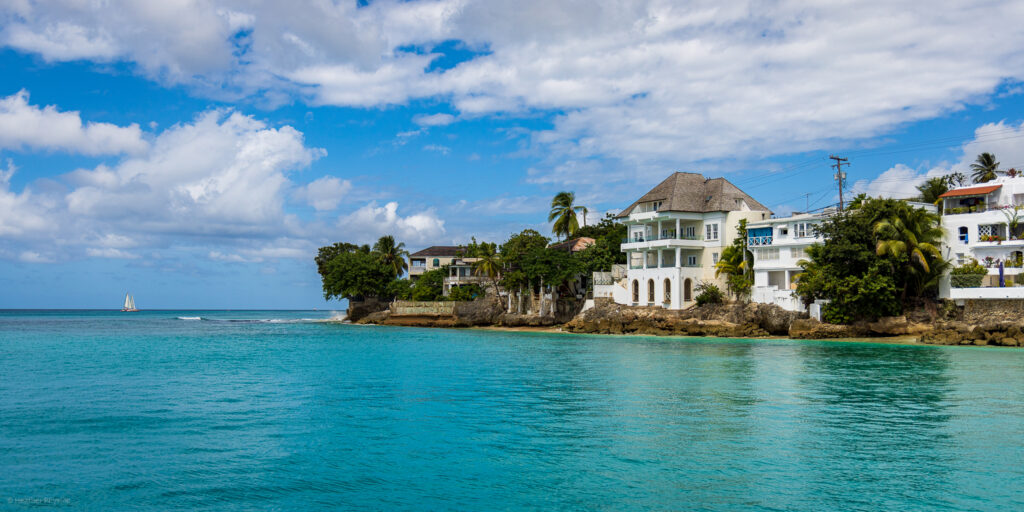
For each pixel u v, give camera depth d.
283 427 27.36
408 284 149.88
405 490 19.34
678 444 24.30
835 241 75.56
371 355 61.03
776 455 22.86
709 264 96.56
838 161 87.69
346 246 161.25
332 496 18.86
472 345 74.19
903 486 19.62
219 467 21.59
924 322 73.12
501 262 120.81
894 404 32.31
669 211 96.62
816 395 35.00
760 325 83.00
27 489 19.42
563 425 27.53
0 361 56.59
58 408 32.03
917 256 72.69
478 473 20.88
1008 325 65.31
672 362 51.97
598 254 113.56
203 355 62.22
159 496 18.86
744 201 96.81
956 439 25.11
